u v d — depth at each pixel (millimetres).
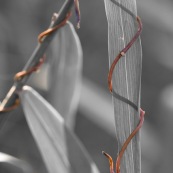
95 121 651
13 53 771
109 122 625
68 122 396
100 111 625
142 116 307
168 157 618
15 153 704
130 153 308
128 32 306
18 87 362
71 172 360
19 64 766
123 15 306
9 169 497
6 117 367
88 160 359
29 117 363
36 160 685
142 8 751
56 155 362
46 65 396
